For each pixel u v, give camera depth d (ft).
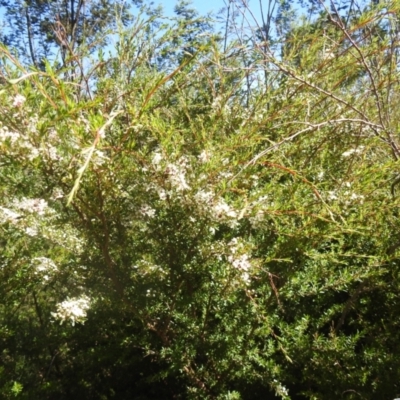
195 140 8.98
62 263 8.22
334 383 7.67
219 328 8.32
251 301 7.84
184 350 8.06
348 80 11.05
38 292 10.27
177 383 9.20
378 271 8.12
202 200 7.05
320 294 9.03
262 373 7.88
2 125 6.29
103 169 6.63
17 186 7.52
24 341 9.67
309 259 8.58
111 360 9.40
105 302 8.16
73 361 9.83
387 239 8.66
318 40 10.55
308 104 9.39
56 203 7.82
